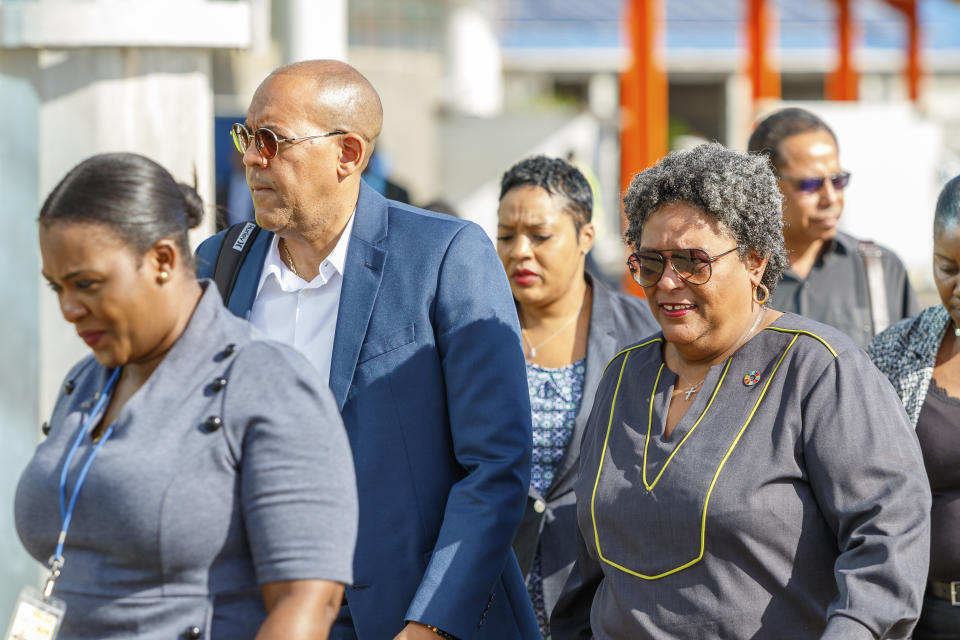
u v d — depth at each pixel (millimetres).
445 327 4293
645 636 3748
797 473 3672
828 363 3729
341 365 4301
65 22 5777
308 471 3033
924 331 4594
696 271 3779
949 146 27438
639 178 4008
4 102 5957
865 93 36344
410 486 4266
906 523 3557
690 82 36969
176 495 2982
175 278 3105
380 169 11242
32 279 6012
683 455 3760
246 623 3078
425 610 3977
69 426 3191
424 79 25688
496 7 34562
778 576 3627
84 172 2986
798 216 6406
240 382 3084
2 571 6082
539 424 5664
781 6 36875
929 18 37656
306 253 4457
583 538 4117
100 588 3035
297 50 10711
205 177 6047
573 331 5938
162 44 5863
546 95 35406
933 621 4363
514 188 5855
